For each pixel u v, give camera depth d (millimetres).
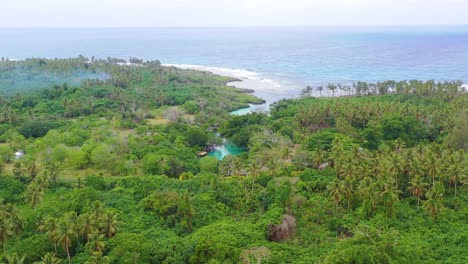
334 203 90688
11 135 150500
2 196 94062
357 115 155250
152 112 191250
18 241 74062
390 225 80688
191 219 83188
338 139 124125
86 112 190625
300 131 152125
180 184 101500
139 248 68375
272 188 94375
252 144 138500
